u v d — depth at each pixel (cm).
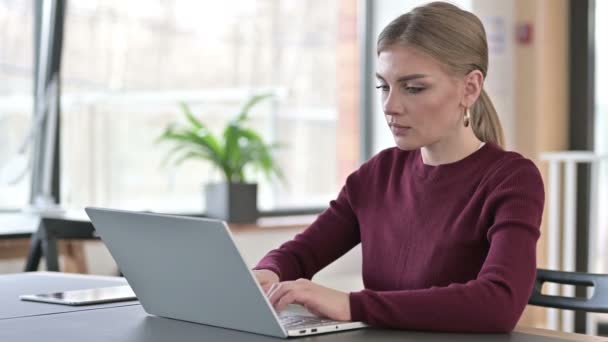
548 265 437
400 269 170
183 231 138
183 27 400
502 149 168
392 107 158
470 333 142
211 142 384
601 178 448
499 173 161
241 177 391
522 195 156
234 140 384
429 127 158
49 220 280
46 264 277
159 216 140
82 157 378
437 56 156
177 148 386
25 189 369
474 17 164
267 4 425
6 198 364
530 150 439
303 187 441
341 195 192
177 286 147
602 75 448
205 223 133
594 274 169
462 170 167
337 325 141
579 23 446
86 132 379
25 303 171
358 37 456
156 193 398
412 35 156
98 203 383
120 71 385
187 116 381
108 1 379
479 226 160
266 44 425
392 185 178
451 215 165
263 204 429
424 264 166
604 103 448
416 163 175
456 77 159
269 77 427
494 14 427
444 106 158
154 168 396
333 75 448
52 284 196
